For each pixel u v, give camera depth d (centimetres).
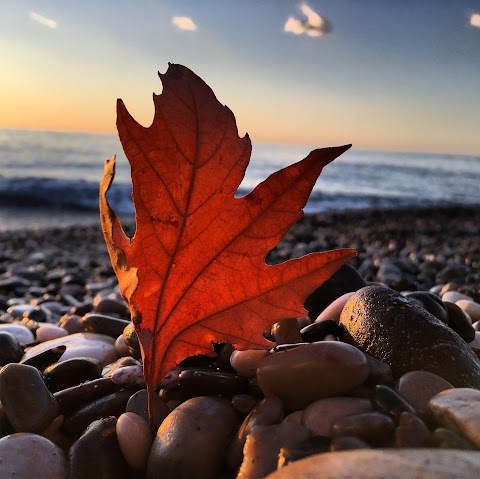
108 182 21
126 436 22
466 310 42
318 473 16
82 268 113
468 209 281
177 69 20
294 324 28
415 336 25
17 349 36
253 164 748
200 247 21
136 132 19
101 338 38
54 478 22
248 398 24
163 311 22
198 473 21
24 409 24
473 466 16
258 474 19
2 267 119
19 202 294
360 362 22
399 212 264
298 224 214
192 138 20
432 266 93
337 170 693
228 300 22
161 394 26
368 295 28
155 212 20
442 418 20
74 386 27
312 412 21
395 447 19
